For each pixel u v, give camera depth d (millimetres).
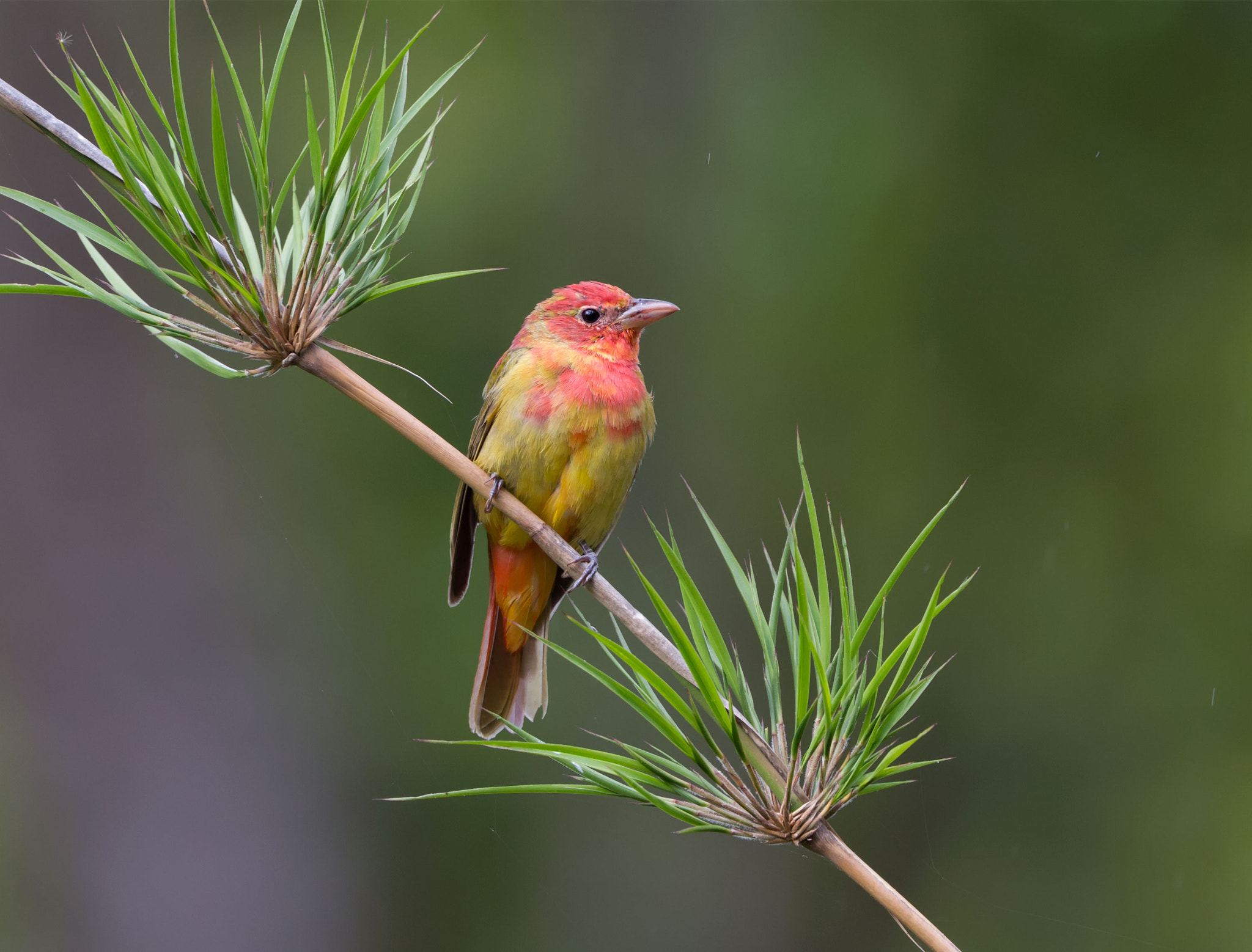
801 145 15070
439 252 14461
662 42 15484
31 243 11242
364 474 13344
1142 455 14273
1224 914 13180
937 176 14797
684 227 14953
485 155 14977
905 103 14969
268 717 11820
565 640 13031
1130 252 14484
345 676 12430
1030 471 14383
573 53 15430
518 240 14758
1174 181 14469
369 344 13906
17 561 10984
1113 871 13562
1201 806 13609
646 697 3404
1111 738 13906
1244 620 13859
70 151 3943
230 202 3805
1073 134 14656
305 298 3955
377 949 11969
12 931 10609
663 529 14383
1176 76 14445
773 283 14797
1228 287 14312
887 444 14484
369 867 12094
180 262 3783
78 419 11281
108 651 11156
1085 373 14430
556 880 13031
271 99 3795
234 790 11492
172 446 11766
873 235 14750
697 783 3447
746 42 15453
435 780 12648
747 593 3713
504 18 15328
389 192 4332
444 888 12555
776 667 3656
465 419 13836
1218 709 13758
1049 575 14195
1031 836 13734
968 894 13711
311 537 12844
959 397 14516
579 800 13375
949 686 14125
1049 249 14562
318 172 3875
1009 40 14805
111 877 10875
